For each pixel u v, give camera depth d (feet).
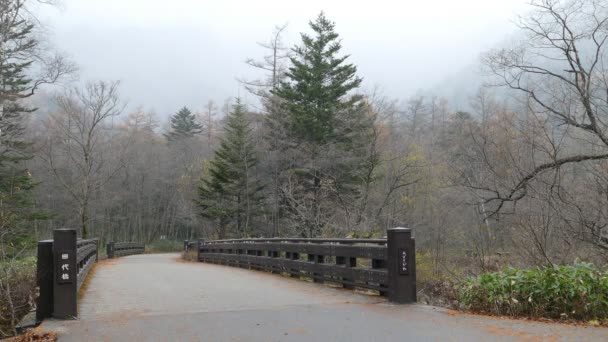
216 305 28.07
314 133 98.12
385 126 98.58
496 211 53.36
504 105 66.69
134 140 170.30
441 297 38.45
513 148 55.21
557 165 47.55
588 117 51.34
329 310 25.76
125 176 178.19
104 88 130.52
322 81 102.68
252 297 31.22
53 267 24.75
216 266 68.13
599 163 48.03
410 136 114.21
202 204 129.18
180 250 184.55
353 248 33.19
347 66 103.30
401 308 26.03
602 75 49.37
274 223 110.11
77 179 119.96
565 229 46.34
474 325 21.70
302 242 44.09
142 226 201.77
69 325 22.80
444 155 93.97
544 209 46.85
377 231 79.87
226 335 20.44
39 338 20.58
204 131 244.42
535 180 50.55
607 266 36.47
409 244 27.94
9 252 43.01
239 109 132.67
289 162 103.04
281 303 28.53
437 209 89.51
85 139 115.96
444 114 179.93
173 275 49.03
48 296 24.82
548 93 52.08
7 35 75.56
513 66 52.75
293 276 44.83
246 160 118.01
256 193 121.80
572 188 49.34
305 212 87.40
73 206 138.82
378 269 30.42
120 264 76.89
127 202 190.08
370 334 20.17
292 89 103.50
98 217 148.77
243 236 117.50
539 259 43.86
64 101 110.11
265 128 118.73
